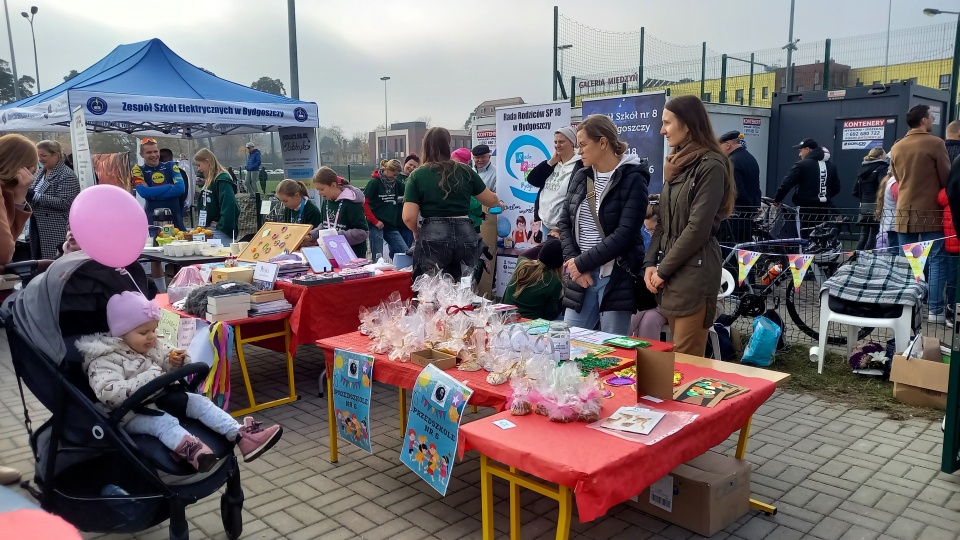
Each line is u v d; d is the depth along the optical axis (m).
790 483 3.66
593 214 4.24
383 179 9.77
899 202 6.88
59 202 7.27
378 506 3.47
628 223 4.03
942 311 6.85
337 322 5.13
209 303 4.54
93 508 2.72
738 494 3.24
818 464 3.90
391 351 3.58
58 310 2.73
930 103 10.81
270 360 6.44
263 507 3.48
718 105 10.60
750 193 8.16
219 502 3.56
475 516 3.36
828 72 12.40
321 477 3.83
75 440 2.79
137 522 2.72
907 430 4.39
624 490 2.32
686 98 3.70
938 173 6.56
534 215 7.39
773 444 4.20
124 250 2.92
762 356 5.66
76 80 9.78
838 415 4.68
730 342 5.86
